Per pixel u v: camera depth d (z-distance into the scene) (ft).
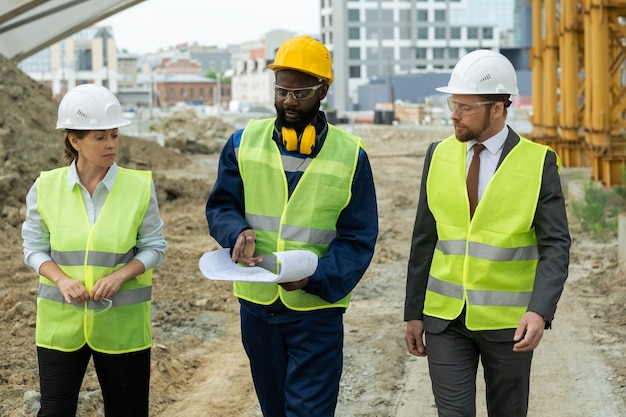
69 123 13.03
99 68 606.55
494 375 13.19
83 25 95.66
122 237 13.32
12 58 98.07
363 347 24.02
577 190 52.03
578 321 25.86
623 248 33.12
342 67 391.45
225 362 22.79
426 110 248.32
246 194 13.64
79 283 13.08
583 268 34.01
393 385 20.80
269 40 629.51
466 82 12.65
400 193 62.18
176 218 48.16
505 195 12.79
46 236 13.67
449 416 13.07
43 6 84.69
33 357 21.81
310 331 13.44
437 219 13.24
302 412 13.33
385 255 37.63
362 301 29.68
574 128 72.90
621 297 28.27
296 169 13.44
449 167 13.15
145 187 13.57
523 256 12.93
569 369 21.50
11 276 32.22
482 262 12.89
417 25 395.96
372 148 130.82
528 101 305.32
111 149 13.20
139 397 13.93
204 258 12.83
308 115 13.20
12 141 53.06
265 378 14.05
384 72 395.34
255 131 13.74
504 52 362.33
